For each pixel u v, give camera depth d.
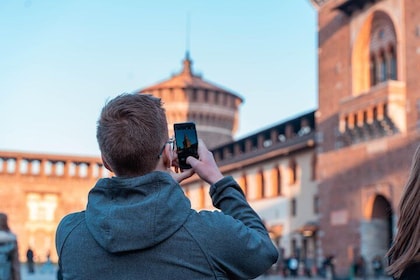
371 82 43.78
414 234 3.54
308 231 49.78
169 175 3.42
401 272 3.49
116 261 3.23
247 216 3.46
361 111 42.28
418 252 3.47
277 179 57.75
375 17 43.06
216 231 3.25
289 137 57.69
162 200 3.24
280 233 55.94
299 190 53.72
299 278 47.03
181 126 3.66
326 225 46.38
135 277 3.20
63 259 3.39
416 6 39.44
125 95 3.57
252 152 62.38
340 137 45.44
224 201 3.54
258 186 60.50
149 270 3.20
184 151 3.63
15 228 78.81
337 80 46.22
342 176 44.97
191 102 85.88
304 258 51.50
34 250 79.31
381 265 41.28
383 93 40.06
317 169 48.50
